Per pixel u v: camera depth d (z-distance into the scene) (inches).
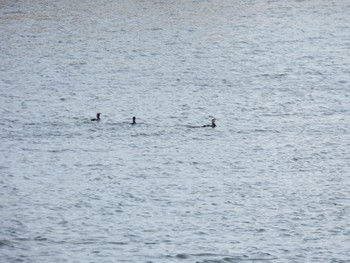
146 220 4630.9
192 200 4936.0
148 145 5994.1
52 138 6127.0
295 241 4387.3
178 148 5930.1
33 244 4284.0
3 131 6274.6
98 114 6550.2
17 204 4849.9
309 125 6476.4
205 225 4569.4
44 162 5625.0
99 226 4537.4
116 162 5625.0
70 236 4394.7
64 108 6870.1
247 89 7480.3
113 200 4923.7
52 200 4918.8
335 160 5708.7
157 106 6948.8
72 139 6112.2
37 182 5236.2
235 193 5064.0
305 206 4869.6
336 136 6215.6
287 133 6289.4
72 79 7869.1
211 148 5935.0
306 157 5767.7
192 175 5383.9
